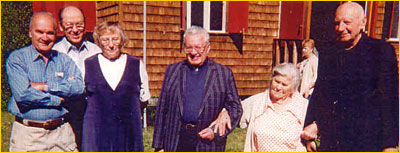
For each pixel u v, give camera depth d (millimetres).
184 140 2420
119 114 2477
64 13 2738
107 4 5719
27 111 2348
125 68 2500
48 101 2324
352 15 2238
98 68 2449
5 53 5297
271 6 6504
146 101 2748
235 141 4219
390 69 2234
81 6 5797
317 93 2578
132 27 5449
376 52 2262
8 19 5426
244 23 6293
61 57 2453
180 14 5848
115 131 2477
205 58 2400
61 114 2441
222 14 6293
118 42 2398
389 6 6738
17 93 2277
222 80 2379
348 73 2342
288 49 6332
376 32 6785
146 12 5566
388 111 2238
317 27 5426
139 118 2576
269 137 2316
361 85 2287
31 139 2369
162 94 2471
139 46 5551
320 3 5555
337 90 2422
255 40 6500
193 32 2283
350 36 2273
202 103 2342
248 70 6531
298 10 6141
